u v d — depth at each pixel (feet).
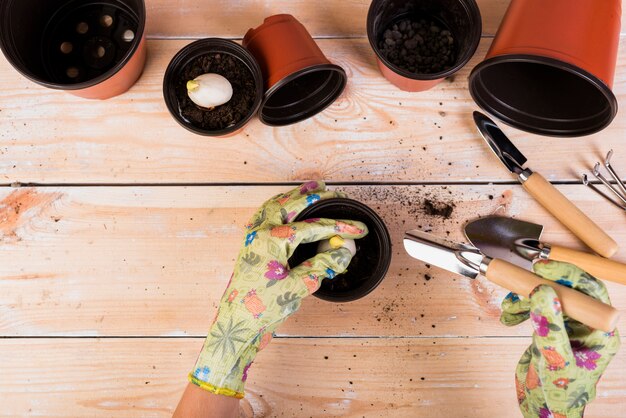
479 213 3.58
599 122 3.15
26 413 3.51
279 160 3.64
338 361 3.51
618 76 3.59
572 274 2.61
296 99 3.58
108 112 3.67
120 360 3.53
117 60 3.56
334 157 3.64
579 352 2.64
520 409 3.15
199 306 3.55
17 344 3.55
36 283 3.58
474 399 3.47
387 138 3.65
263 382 3.50
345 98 3.67
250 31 3.34
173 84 3.44
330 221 3.09
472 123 3.63
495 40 3.07
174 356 3.53
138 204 3.63
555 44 2.77
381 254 3.21
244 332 3.00
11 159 3.64
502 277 2.61
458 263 3.02
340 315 3.52
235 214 3.61
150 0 3.68
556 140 3.59
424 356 3.50
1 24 3.13
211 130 3.36
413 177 3.62
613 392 3.43
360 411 3.48
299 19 3.70
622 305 3.46
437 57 3.51
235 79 3.46
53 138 3.65
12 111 3.66
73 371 3.53
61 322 3.56
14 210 3.62
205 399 2.98
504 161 3.46
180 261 3.59
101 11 3.63
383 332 3.51
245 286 3.04
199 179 3.64
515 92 3.38
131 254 3.59
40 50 3.54
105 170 3.64
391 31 3.56
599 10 2.78
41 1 3.47
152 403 3.51
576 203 3.56
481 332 3.50
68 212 3.62
